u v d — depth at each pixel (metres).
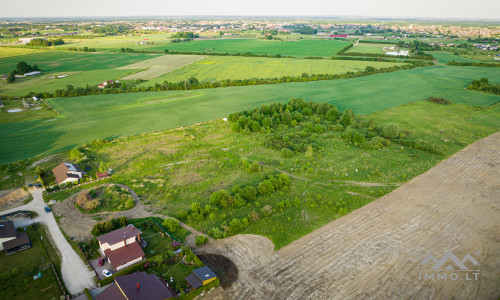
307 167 91.06
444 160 93.94
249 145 107.75
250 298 48.59
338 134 116.31
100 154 101.06
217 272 54.00
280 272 53.62
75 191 80.00
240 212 71.62
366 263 54.94
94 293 50.28
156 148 105.44
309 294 48.97
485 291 48.94
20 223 67.19
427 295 48.34
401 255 56.62
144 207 73.75
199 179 85.88
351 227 64.75
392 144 106.88
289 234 63.34
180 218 69.69
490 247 58.41
